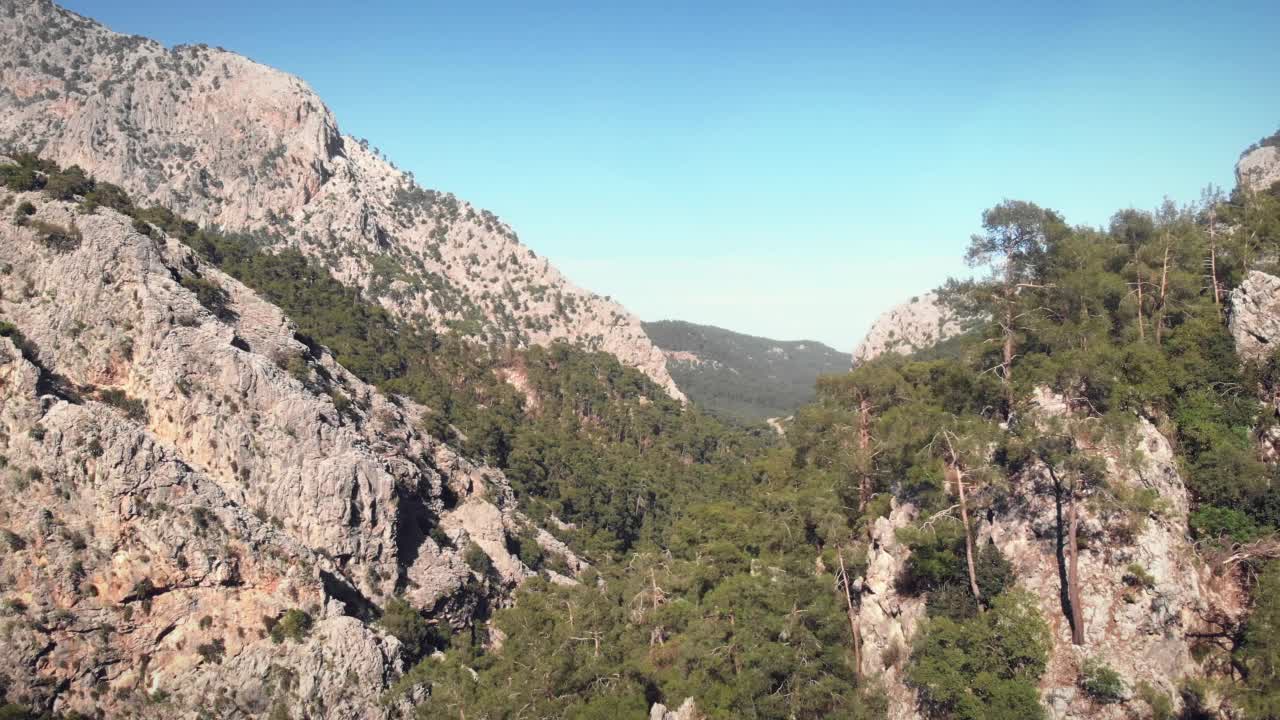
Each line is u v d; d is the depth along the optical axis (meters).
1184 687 50.44
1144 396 61.09
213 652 81.88
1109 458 56.62
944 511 59.66
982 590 57.62
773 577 70.88
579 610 82.56
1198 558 54.88
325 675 81.25
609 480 161.25
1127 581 53.44
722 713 64.38
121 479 83.88
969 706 52.56
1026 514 58.81
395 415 125.75
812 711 61.41
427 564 102.62
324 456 99.12
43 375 95.19
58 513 82.62
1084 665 51.66
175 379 96.88
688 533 102.75
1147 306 71.38
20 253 105.12
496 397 190.00
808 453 86.62
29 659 76.88
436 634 97.62
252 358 101.81
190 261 120.81
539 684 71.69
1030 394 63.78
